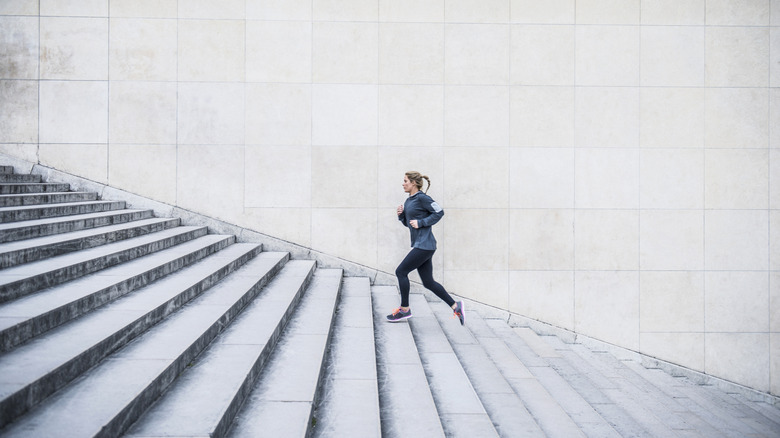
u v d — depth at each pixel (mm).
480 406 3469
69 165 7262
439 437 2822
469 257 7375
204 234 7176
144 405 2346
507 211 7375
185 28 7289
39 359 2393
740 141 7402
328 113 7371
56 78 7219
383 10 7348
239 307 4281
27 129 7219
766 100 7410
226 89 7332
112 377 2479
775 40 7406
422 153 7375
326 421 2809
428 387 3570
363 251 7402
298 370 3287
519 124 7375
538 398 4125
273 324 3928
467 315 7109
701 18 7398
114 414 2064
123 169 7301
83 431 1907
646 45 7395
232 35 7316
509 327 7039
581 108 7387
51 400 2193
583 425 3957
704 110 7406
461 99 7371
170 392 2600
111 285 3643
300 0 7344
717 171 7402
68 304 3078
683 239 7383
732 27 7398
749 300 7363
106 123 7273
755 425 5859
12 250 3707
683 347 7352
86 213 6160
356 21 7348
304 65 7348
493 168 7379
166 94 7297
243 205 7371
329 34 7352
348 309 5426
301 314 4730
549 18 7371
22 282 3236
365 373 3553
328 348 4090
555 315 7383
